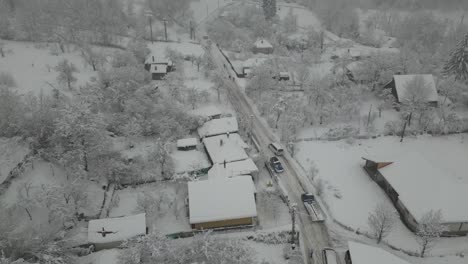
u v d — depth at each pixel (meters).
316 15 147.75
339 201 54.16
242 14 142.25
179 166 58.69
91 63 85.12
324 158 64.00
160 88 82.50
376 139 70.00
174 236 47.50
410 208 49.28
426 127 72.19
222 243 41.25
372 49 112.25
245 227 48.91
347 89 80.06
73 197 48.97
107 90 71.06
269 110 75.62
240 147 62.22
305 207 52.53
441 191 50.75
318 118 74.69
